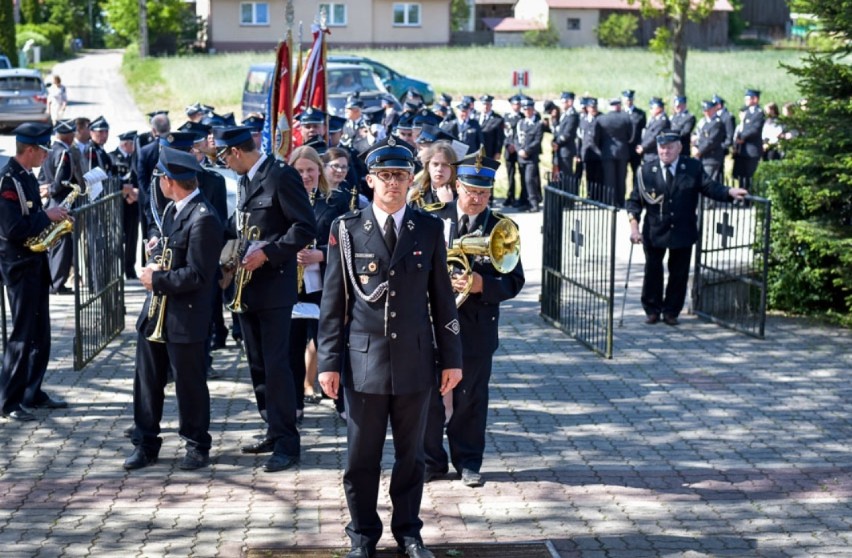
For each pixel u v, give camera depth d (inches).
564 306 455.8
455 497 270.8
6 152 1064.2
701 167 460.8
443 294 231.0
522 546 239.5
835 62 482.3
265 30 2364.7
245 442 312.5
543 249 479.8
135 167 543.8
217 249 278.5
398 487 233.0
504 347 430.9
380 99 1068.5
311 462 296.4
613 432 323.6
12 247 327.0
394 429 230.7
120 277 448.8
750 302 451.8
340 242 227.1
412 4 2429.9
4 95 1280.8
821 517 259.8
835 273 468.8
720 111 845.8
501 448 309.0
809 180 454.3
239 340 421.1
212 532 248.4
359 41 2407.7
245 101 1123.9
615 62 2102.6
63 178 499.2
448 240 271.3
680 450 307.6
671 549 240.7
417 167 370.3
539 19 2876.5
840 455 303.7
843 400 357.1
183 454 302.8
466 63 2042.3
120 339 439.8
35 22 2923.2
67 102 1579.7
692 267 556.1
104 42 3435.0
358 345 225.9
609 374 389.1
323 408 347.6
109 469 290.8
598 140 809.5
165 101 1603.1
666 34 1231.5
